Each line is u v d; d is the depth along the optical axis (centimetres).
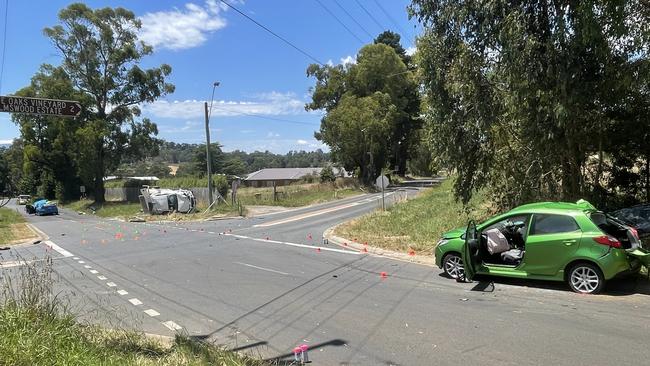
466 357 583
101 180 6034
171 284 1088
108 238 2255
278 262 1359
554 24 1052
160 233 2383
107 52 5862
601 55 1037
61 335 545
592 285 862
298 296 934
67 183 7344
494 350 604
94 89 5909
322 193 5606
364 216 2650
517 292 903
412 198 3859
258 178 10500
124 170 13338
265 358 596
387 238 1745
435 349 614
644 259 862
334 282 1059
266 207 4388
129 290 1037
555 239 893
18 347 489
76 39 5741
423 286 990
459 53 1262
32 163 6900
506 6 1124
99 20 5728
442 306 823
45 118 6500
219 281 1105
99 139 5706
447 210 2305
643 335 644
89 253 1711
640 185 1462
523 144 1320
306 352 573
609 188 1493
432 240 1594
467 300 861
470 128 1273
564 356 576
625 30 984
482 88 1251
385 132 6675
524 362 561
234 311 837
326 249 1612
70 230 2908
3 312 573
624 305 792
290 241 1873
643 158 1429
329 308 834
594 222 878
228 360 544
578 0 1018
